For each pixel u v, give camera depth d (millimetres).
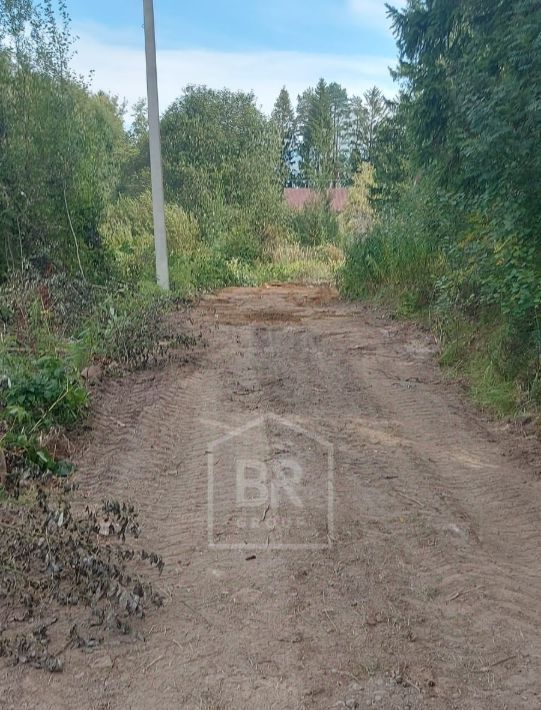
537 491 4645
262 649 2953
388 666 2854
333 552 3768
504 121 5543
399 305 11172
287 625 3119
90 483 4625
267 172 25609
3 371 5539
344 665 2854
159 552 3748
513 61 5594
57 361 5898
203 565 3621
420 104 9023
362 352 8570
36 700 2633
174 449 5270
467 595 3395
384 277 12781
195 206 21734
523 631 3125
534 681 2793
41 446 4879
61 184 11492
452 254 8023
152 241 16266
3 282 9984
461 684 2760
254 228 24234
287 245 24375
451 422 6055
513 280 6062
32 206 10727
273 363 7895
